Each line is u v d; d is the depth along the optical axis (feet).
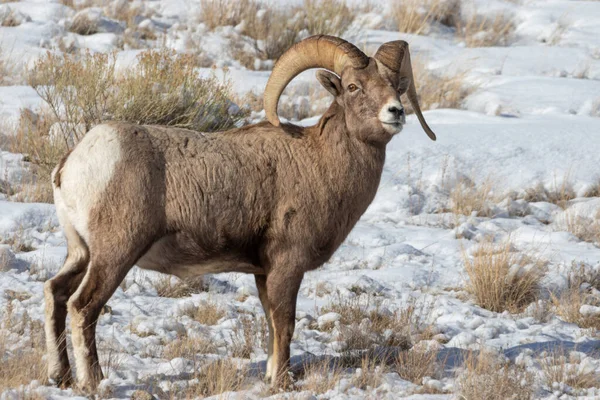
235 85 200.85
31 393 67.82
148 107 146.30
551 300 109.91
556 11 307.78
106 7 256.52
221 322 95.09
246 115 159.12
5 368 72.69
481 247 120.16
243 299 105.50
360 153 78.48
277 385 74.95
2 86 190.39
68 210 72.28
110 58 208.85
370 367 80.79
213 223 74.23
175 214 73.05
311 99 198.70
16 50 214.69
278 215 75.66
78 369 71.10
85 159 71.51
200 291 107.34
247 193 75.05
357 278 112.78
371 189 79.61
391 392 75.51
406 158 167.02
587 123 189.98
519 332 97.40
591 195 161.17
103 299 71.10
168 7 268.82
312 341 90.48
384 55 78.07
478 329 96.17
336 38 78.38
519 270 111.96
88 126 148.25
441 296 110.22
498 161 168.35
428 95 211.20
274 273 75.77
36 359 75.05
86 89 146.72
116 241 70.95
